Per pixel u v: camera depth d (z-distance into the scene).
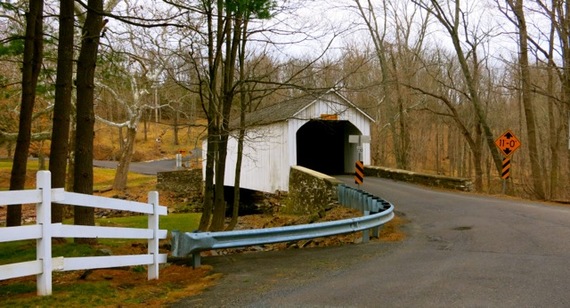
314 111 23.83
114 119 45.38
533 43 25.48
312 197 20.05
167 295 5.95
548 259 7.73
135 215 24.23
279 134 23.84
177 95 20.53
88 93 9.25
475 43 31.58
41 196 5.06
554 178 28.50
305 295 5.79
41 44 9.88
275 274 7.12
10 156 51.75
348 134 28.86
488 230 10.92
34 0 9.61
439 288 5.97
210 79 12.55
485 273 6.80
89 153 9.23
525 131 44.03
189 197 32.03
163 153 61.44
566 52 23.34
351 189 15.80
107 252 8.37
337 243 11.30
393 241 10.17
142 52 17.20
